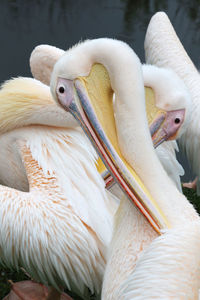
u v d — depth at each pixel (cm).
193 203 758
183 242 265
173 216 312
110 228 434
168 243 266
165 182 322
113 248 354
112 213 449
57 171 461
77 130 514
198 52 1214
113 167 336
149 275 254
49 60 629
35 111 499
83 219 429
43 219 418
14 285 543
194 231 274
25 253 420
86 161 476
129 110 326
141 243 340
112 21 1369
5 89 519
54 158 473
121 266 342
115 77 329
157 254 263
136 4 1503
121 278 338
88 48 351
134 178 323
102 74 346
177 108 450
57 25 1320
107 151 343
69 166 468
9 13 1367
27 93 502
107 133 348
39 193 441
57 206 430
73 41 1246
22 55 1159
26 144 493
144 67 466
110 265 352
